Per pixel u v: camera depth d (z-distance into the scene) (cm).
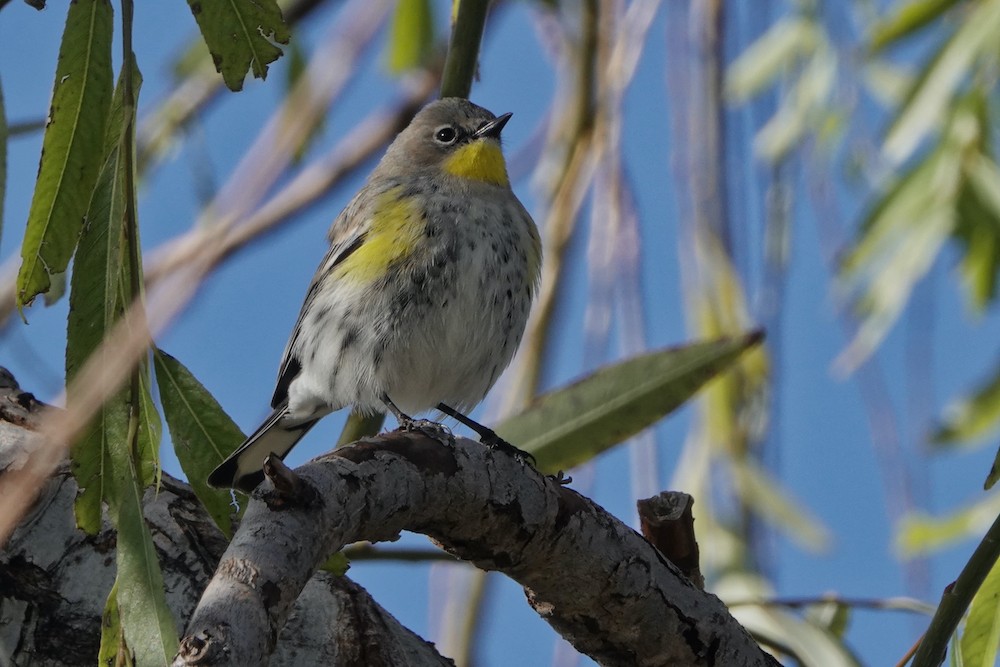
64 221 578
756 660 718
